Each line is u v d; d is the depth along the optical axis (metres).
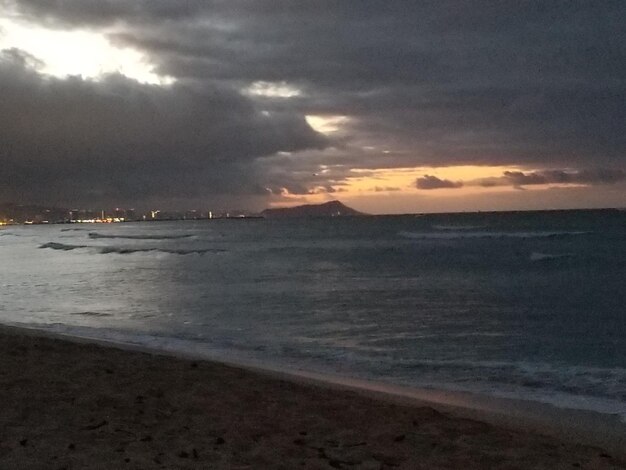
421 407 8.59
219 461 5.78
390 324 17.41
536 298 23.02
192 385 9.11
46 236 112.44
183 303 22.00
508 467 5.98
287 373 11.12
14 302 22.78
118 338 15.10
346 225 137.75
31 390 8.38
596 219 111.75
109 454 5.82
